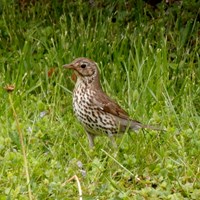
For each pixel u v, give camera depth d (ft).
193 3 54.95
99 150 40.70
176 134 41.91
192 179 38.32
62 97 46.47
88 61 40.55
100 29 51.72
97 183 37.58
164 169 38.55
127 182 38.01
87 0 55.67
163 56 48.08
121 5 55.36
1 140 40.37
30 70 48.16
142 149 40.11
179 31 52.37
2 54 50.37
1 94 45.21
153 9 55.31
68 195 36.42
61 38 49.98
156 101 45.21
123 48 50.16
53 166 38.52
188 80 46.73
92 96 40.14
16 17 54.08
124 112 40.78
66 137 41.63
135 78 47.26
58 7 54.90
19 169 37.96
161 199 36.50
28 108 44.34
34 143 40.70
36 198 35.83
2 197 35.27
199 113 45.44
